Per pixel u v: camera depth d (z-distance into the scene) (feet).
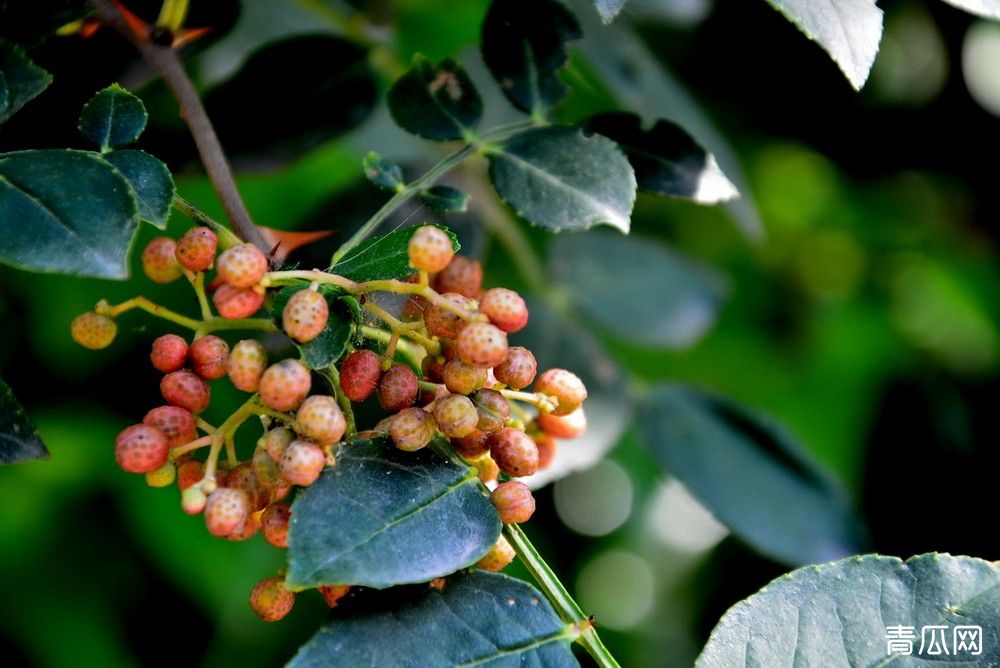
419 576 0.84
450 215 1.07
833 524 1.09
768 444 1.11
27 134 0.95
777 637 0.89
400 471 0.87
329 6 1.08
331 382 0.88
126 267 0.82
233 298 0.86
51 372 1.17
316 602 1.25
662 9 1.17
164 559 1.17
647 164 0.98
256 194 1.20
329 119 1.05
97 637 1.18
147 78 0.99
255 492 0.87
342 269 0.88
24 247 0.82
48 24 0.91
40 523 1.17
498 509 0.87
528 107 0.98
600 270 1.16
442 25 1.22
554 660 0.87
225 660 1.22
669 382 1.12
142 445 0.86
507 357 0.88
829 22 0.87
